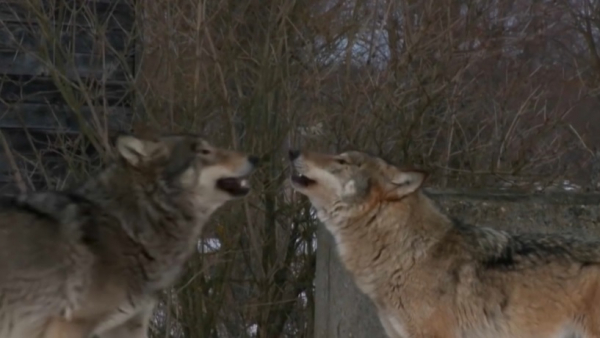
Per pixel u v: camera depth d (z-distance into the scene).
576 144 13.49
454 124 12.88
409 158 12.09
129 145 7.00
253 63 12.05
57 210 6.77
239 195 7.36
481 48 12.34
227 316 12.19
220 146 11.52
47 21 11.30
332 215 7.86
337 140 11.81
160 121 11.23
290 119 11.76
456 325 7.54
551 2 14.83
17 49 12.12
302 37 11.74
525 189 12.19
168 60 11.28
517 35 13.95
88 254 6.71
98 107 11.94
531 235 7.73
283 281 12.46
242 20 11.56
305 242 12.37
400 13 12.45
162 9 11.45
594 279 7.33
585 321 7.38
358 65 12.30
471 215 9.08
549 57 17.84
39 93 12.55
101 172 7.15
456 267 7.52
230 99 11.77
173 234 7.13
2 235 6.54
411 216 7.64
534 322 7.45
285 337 12.69
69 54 11.53
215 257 11.69
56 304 6.65
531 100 13.98
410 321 7.64
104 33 11.67
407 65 11.91
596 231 9.13
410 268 7.58
